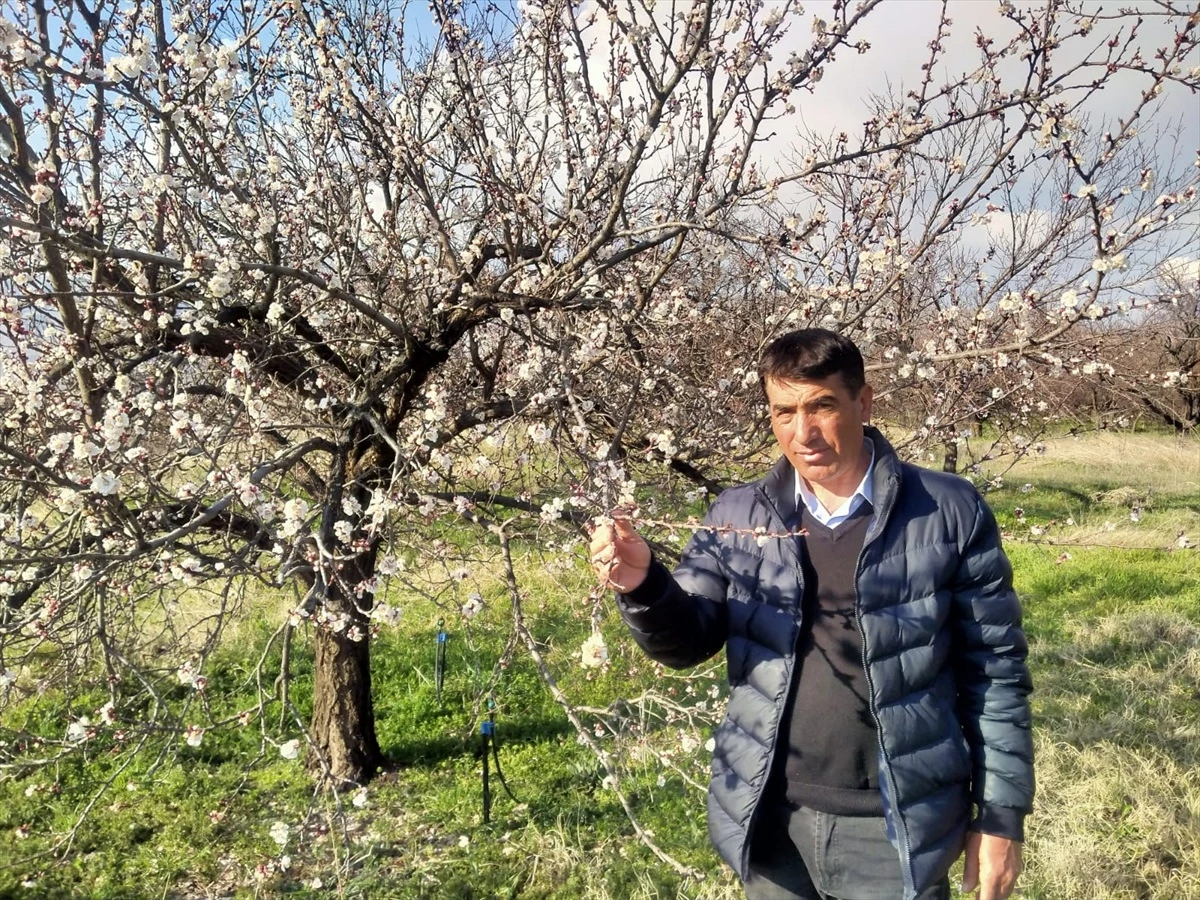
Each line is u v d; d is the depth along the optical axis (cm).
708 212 257
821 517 167
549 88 339
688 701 423
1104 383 368
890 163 319
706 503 360
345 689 392
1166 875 316
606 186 302
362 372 331
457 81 300
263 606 555
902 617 156
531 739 429
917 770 153
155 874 336
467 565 399
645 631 160
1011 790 157
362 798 266
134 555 210
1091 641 555
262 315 304
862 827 158
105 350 280
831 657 160
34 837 356
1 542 218
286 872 325
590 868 325
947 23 281
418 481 295
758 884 170
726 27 261
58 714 441
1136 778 373
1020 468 1197
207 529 288
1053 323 288
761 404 347
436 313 304
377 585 276
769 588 166
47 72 206
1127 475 1153
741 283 378
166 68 254
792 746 161
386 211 315
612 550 152
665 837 344
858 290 304
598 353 297
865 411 164
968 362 325
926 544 159
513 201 314
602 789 378
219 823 357
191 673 246
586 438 258
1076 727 427
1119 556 761
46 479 253
